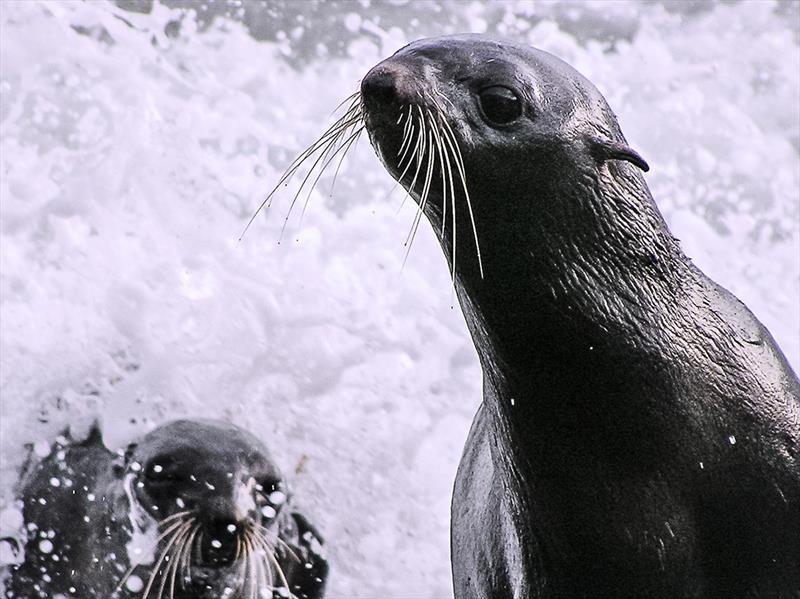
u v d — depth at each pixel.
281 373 32.28
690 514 19.22
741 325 20.00
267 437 31.11
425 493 30.94
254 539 26.14
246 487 26.44
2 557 27.05
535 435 19.23
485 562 21.31
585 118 18.75
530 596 20.16
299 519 28.53
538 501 19.53
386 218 36.00
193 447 26.86
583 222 18.69
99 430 29.34
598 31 42.25
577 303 18.69
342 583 28.91
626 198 19.03
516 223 18.47
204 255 33.72
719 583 19.52
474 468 22.31
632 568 19.38
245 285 33.38
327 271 34.53
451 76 18.44
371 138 18.53
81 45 36.28
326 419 31.88
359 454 31.33
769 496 19.31
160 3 38.16
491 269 18.67
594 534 19.30
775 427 19.48
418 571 29.48
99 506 27.22
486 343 19.22
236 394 31.70
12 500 27.86
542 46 41.91
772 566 19.44
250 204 35.34
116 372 31.03
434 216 18.78
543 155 18.41
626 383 18.86
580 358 18.80
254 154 36.50
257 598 26.64
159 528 26.25
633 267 19.09
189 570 26.16
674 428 19.00
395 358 33.16
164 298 32.44
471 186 18.34
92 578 26.67
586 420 18.97
